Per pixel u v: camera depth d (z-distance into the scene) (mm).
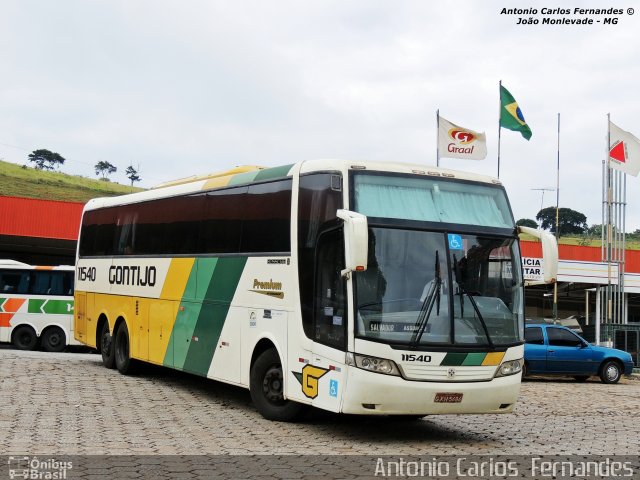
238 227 13562
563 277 33812
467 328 10750
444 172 11695
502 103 32094
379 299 10500
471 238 11219
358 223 9945
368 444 10617
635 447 11188
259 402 12453
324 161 11586
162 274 16141
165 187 16953
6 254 43125
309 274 11430
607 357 24453
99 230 19750
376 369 10273
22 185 104750
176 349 15336
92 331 19578
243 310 13094
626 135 33625
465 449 10523
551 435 12227
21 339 27531
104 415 11984
